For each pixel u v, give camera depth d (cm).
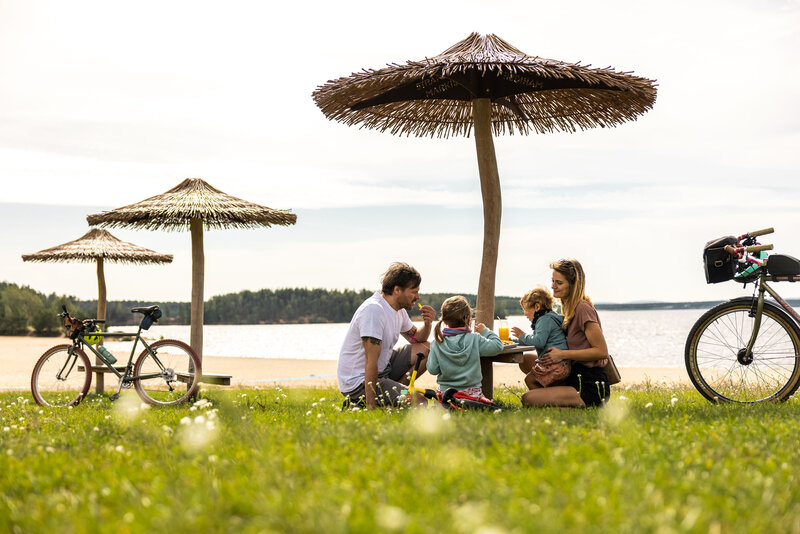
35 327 8506
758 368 562
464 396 545
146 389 878
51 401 857
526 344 577
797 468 286
